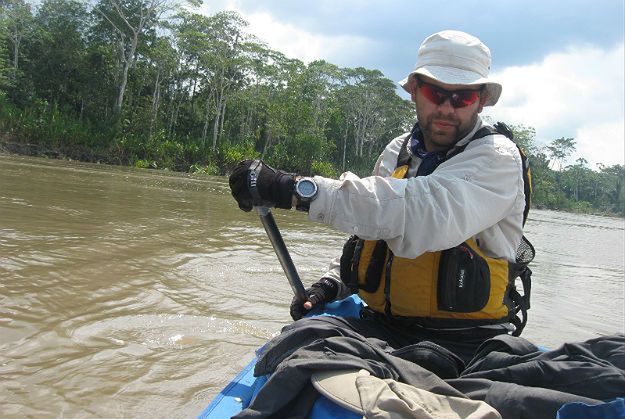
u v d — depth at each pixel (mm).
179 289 3504
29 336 2484
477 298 1652
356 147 53969
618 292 5574
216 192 14625
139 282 3545
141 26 34969
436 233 1418
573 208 73438
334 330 1428
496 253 1692
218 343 2658
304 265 4789
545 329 3688
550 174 78250
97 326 2701
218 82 38969
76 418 1851
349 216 1428
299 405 1231
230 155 34188
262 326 2973
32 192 8133
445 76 1663
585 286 5820
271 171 1512
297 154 41750
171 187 14266
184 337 2689
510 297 1783
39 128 28344
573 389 1153
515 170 1604
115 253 4316
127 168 26438
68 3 36500
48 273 3482
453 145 1750
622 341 1240
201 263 4352
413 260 1705
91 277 3516
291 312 2117
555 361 1216
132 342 2562
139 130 33875
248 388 1611
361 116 55844
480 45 1716
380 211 1415
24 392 1988
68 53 35594
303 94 45750
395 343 1765
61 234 4855
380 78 52969
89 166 22406
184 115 41344
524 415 1098
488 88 1746
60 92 36562
